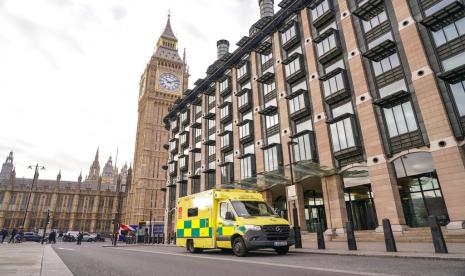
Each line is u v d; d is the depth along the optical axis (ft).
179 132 165.37
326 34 77.87
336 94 71.87
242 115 109.09
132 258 41.14
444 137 51.83
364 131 64.95
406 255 32.96
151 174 292.81
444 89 54.13
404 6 62.34
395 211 56.44
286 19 95.96
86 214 357.61
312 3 87.97
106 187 413.39
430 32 58.03
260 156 93.86
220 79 125.18
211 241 45.01
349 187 69.10
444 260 29.76
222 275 23.30
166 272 25.70
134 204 287.28
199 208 49.96
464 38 52.90
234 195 45.47
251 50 109.50
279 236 39.47
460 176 48.78
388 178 58.80
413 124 57.36
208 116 128.16
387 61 64.54
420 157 56.34
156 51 342.03
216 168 116.67
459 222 47.42
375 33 68.08
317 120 76.64
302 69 83.76
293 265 28.58
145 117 309.01
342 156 68.59
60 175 366.63
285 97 86.12
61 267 27.20
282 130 87.10
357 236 60.95
